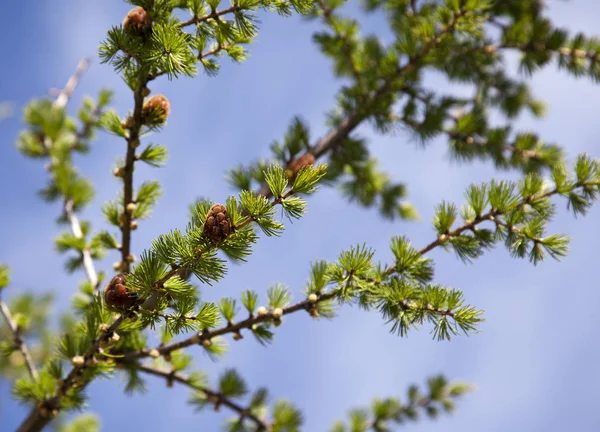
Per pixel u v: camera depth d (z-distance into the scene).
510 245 0.79
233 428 0.93
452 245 0.80
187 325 0.75
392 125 1.15
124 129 0.82
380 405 1.04
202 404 0.93
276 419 0.94
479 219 0.79
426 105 1.14
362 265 0.77
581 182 0.79
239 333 0.83
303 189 0.71
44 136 1.09
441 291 0.76
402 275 0.79
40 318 1.02
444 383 1.09
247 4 0.77
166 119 0.82
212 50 0.80
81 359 0.79
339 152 1.15
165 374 0.90
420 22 1.04
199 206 0.73
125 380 0.89
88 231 0.97
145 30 0.77
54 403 0.82
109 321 0.79
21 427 0.84
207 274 0.72
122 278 0.75
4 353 0.87
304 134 1.05
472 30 1.00
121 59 0.77
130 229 0.87
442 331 0.76
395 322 0.77
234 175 1.01
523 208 0.79
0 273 0.88
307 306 0.81
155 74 0.78
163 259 0.72
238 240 0.71
